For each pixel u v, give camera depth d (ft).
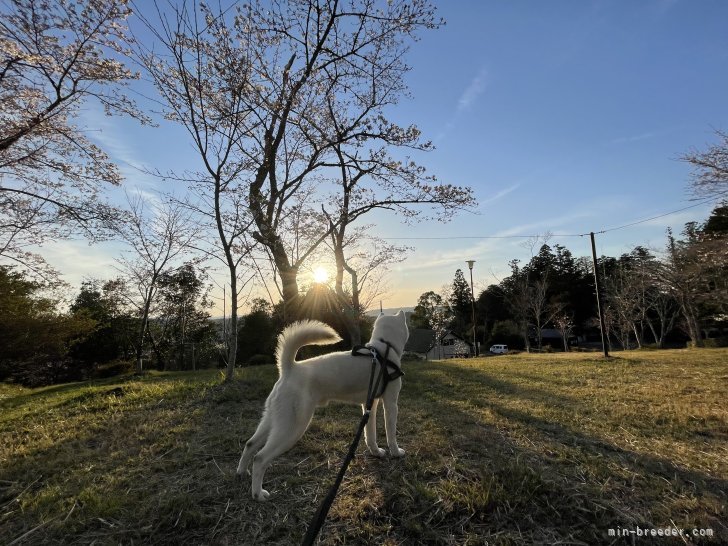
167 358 79.20
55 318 55.42
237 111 24.79
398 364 12.35
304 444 13.46
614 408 18.31
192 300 81.05
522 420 16.28
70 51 28.96
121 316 76.33
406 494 9.86
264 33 28.91
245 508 9.66
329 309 46.37
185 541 8.57
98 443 14.78
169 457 12.96
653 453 12.73
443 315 141.79
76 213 34.65
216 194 23.99
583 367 35.86
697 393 21.62
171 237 59.82
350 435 14.51
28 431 17.07
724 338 89.66
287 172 29.91
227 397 20.11
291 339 10.94
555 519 9.00
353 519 9.09
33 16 26.13
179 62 22.29
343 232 41.29
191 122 23.62
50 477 11.95
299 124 32.99
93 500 10.02
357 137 36.76
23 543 8.65
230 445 13.69
